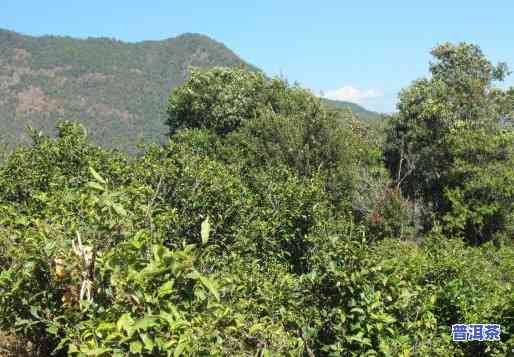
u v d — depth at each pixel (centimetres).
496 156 1697
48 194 699
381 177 1695
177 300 319
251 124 1727
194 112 2181
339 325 434
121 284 311
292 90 1973
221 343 314
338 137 1612
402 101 2089
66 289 363
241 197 848
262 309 446
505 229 1644
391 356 423
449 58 2173
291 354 371
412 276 623
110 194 356
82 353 289
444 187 1734
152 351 295
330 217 893
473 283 720
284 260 795
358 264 466
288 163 1562
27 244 404
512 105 1975
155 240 444
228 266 535
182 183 784
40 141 999
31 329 392
